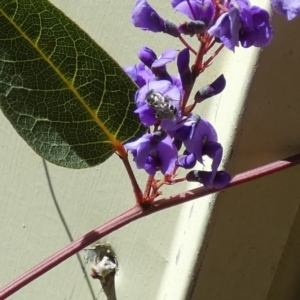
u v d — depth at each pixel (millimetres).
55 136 194
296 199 247
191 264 252
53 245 321
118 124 193
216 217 244
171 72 278
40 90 186
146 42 289
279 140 236
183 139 172
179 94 168
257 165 238
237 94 233
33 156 322
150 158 176
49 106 189
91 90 187
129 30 292
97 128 194
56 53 180
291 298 301
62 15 172
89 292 312
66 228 316
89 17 300
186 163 180
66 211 315
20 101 187
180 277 263
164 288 290
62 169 314
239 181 210
